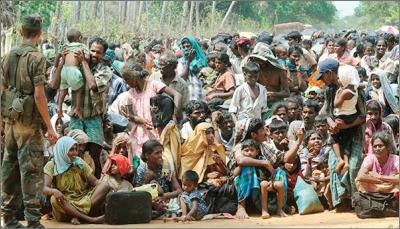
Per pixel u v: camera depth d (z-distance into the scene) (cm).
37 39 790
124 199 830
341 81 867
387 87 1152
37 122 777
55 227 806
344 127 870
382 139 867
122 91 1123
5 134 788
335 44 1310
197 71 1204
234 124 985
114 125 959
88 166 870
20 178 796
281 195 882
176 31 2177
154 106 970
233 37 1555
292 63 1259
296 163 918
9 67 777
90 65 936
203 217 872
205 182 902
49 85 1027
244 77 1085
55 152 861
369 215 849
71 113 925
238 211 882
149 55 1393
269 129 941
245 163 885
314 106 1013
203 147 926
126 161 882
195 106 973
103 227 803
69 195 853
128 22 2255
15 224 793
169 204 884
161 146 903
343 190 884
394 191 855
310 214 893
